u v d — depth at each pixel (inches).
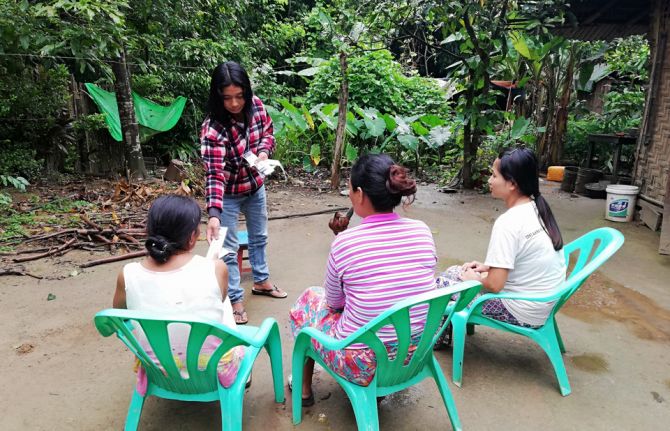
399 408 90.5
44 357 105.7
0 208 210.2
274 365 88.4
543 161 384.5
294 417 85.5
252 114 115.2
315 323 84.1
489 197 283.0
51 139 286.7
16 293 137.6
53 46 220.1
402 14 268.5
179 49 362.3
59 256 166.2
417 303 65.4
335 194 282.5
